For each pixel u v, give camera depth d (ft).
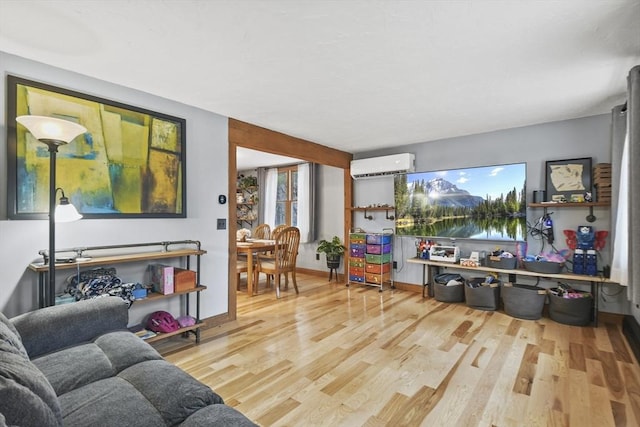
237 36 6.04
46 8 5.17
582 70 7.48
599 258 10.90
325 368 7.68
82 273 7.70
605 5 5.11
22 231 6.92
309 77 7.84
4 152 6.70
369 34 5.97
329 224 19.30
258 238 20.42
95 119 7.91
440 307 12.66
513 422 5.70
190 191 10.01
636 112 6.47
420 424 5.66
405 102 9.59
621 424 5.62
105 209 8.09
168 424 3.70
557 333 9.84
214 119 10.64
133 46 6.40
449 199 13.80
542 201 11.71
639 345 8.23
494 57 6.85
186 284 8.93
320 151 15.25
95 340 5.84
